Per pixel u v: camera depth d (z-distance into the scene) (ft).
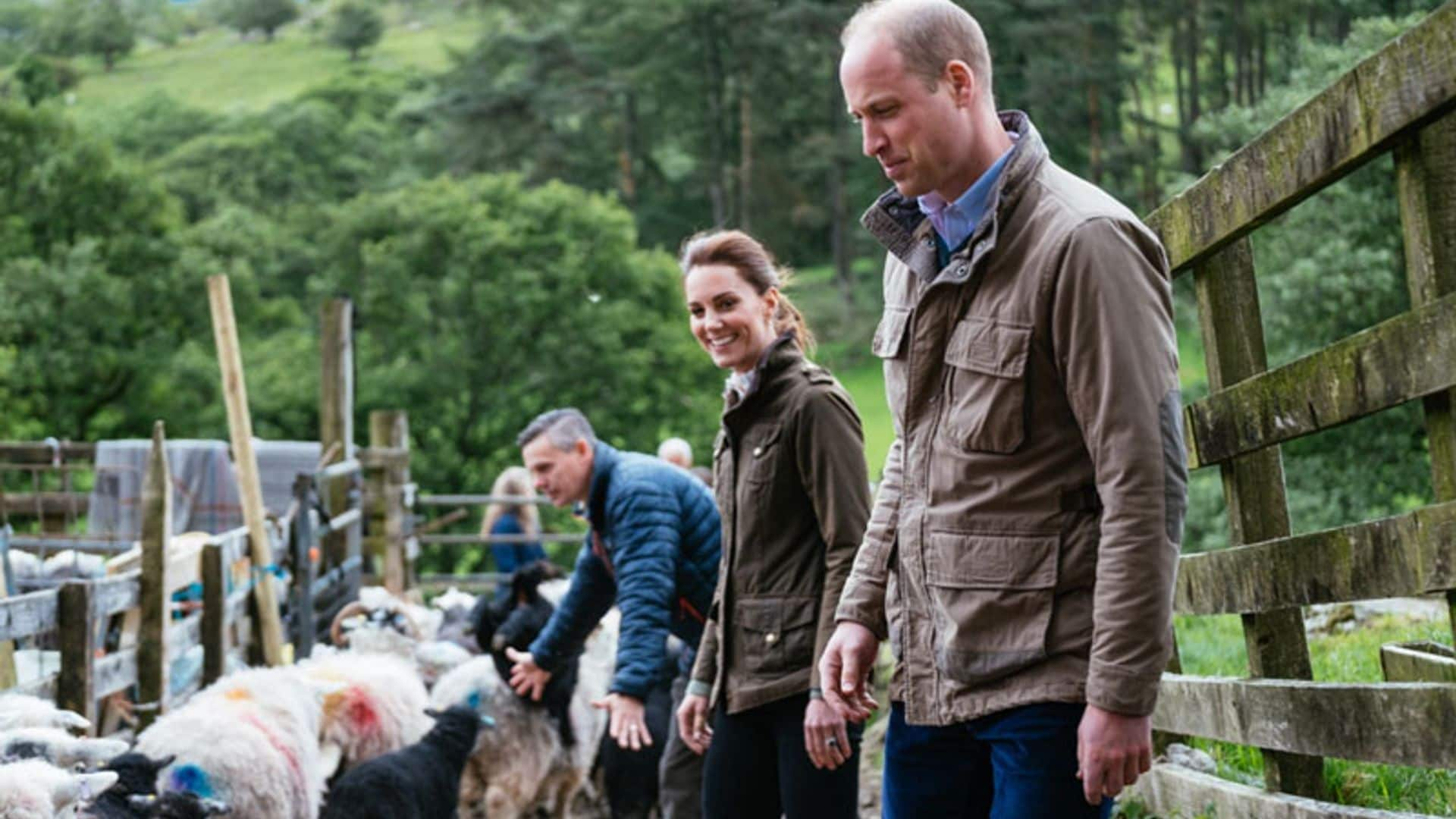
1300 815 11.54
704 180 236.02
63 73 397.39
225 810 17.33
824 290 211.41
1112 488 8.48
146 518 23.13
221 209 192.65
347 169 254.88
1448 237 8.79
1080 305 8.60
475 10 298.76
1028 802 9.04
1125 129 165.37
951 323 9.32
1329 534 10.37
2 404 131.85
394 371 143.33
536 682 18.06
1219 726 12.94
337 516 38.96
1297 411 10.55
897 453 10.64
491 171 233.76
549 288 148.36
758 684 13.33
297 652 31.17
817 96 224.33
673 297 152.87
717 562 16.57
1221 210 11.41
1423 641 16.07
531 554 47.24
